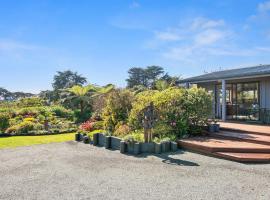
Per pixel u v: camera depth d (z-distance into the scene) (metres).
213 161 7.60
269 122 13.87
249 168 6.83
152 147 9.01
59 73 83.31
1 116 16.00
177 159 7.91
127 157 8.41
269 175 6.19
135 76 84.50
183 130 10.41
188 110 10.62
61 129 17.08
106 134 10.91
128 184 5.74
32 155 8.97
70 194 5.21
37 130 16.50
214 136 10.41
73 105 25.56
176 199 4.85
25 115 21.62
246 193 5.06
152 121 9.38
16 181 6.10
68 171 6.88
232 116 16.88
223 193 5.08
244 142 9.09
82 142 11.83
